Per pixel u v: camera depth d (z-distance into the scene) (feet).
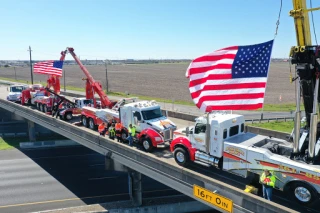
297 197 37.68
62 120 90.89
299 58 37.11
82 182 83.82
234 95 42.42
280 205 36.52
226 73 43.01
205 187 45.39
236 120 48.29
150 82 329.52
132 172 66.64
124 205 67.72
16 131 145.18
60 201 72.08
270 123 123.54
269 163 39.09
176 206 69.31
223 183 43.24
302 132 42.52
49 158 105.60
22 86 134.21
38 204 70.44
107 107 85.66
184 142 50.47
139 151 57.72
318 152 39.58
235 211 41.37
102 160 102.89
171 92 235.40
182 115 94.38
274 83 312.29
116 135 66.80
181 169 49.03
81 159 104.06
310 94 39.14
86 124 84.28
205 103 44.29
